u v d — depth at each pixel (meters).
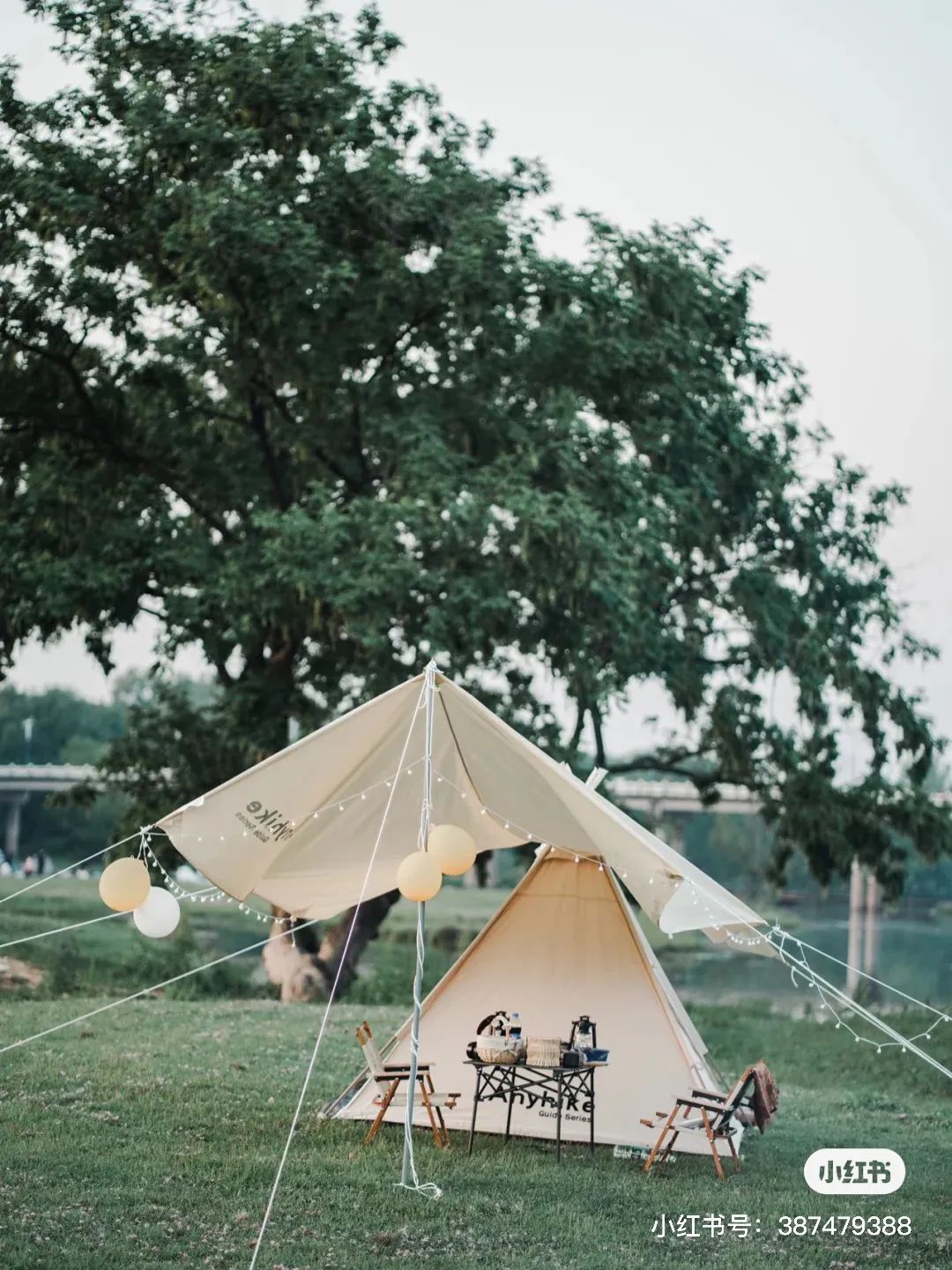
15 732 99.81
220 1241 6.82
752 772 25.22
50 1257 6.38
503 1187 8.09
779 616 24.52
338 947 22.41
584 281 21.16
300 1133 9.20
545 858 9.88
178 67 21.12
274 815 8.84
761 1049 18.00
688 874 8.64
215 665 22.58
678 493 21.64
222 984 22.30
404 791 9.11
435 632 18.75
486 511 18.89
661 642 23.19
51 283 21.06
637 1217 7.70
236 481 23.77
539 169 22.20
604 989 9.59
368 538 19.00
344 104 21.11
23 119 21.06
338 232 21.20
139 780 23.55
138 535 20.98
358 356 21.81
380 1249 6.86
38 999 19.06
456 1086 9.56
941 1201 8.51
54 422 22.61
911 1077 15.58
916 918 76.44
